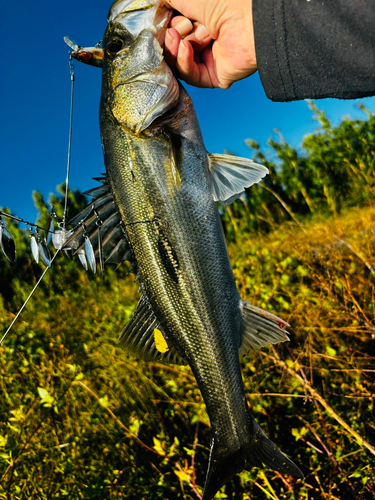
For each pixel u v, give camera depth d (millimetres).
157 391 777
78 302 1402
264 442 437
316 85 356
